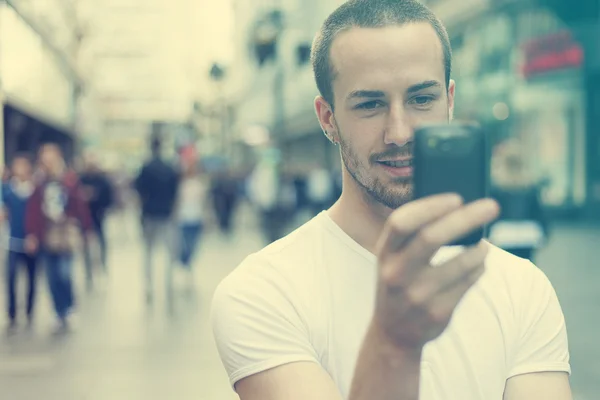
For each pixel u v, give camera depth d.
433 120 1.62
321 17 48.22
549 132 29.45
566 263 16.33
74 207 10.70
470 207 1.07
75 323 11.08
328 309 1.73
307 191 28.67
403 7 1.63
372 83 1.60
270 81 64.56
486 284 1.80
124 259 21.64
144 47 133.38
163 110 132.75
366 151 1.64
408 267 1.08
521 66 28.58
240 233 31.28
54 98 37.84
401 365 1.16
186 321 11.12
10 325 10.72
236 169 44.31
